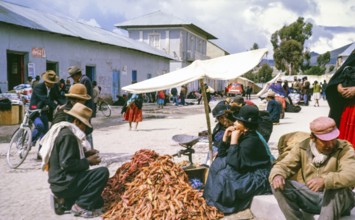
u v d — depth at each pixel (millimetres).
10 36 18516
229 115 5707
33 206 5145
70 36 22062
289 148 3920
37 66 20469
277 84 21594
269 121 5961
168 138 11398
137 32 48000
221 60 5297
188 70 5215
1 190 5898
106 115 19797
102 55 27641
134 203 4648
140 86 5148
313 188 3260
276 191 3635
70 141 4605
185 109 25984
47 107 7941
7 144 10211
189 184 4977
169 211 4371
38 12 24344
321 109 24531
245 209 4719
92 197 4715
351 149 3447
